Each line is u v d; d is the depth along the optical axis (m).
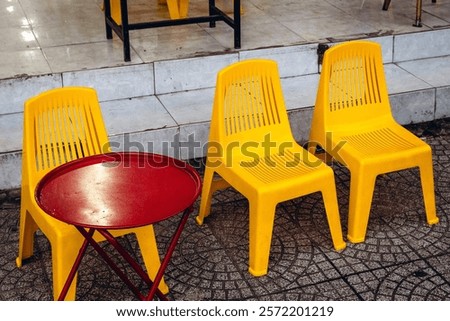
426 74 3.84
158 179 2.30
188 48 3.76
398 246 2.77
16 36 3.93
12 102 3.42
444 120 3.75
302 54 3.80
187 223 2.94
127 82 3.56
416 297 2.50
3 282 2.61
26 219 2.61
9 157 3.12
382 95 2.99
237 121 2.77
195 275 2.63
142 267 2.68
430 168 2.84
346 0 4.57
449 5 4.43
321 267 2.66
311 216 2.97
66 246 2.34
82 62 3.58
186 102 3.56
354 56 2.89
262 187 2.52
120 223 2.07
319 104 2.87
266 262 2.61
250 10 4.39
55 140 2.53
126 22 3.51
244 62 2.71
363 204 2.76
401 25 4.08
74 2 4.52
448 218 2.95
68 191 2.24
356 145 2.83
